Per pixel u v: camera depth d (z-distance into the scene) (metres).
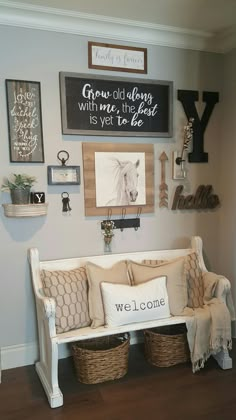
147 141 2.65
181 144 2.76
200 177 2.86
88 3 2.15
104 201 2.55
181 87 2.72
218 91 2.84
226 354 2.30
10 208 2.22
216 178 2.92
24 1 2.11
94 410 1.91
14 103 2.27
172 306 2.27
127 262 2.48
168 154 2.72
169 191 2.76
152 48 2.61
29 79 2.30
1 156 2.27
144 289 2.20
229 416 1.85
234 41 2.63
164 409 1.91
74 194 2.47
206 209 2.91
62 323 2.06
